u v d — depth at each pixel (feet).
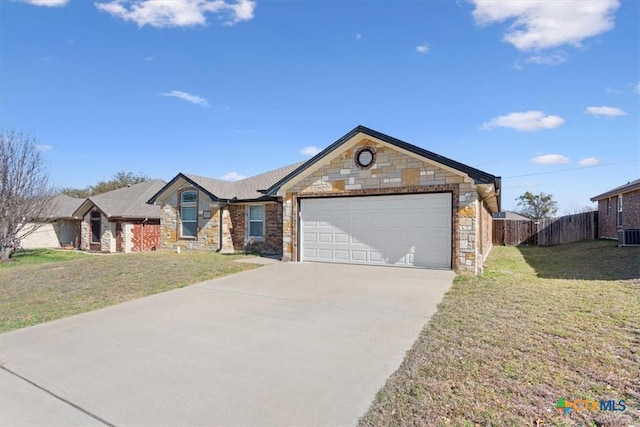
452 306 21.12
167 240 63.52
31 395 12.30
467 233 32.53
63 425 10.44
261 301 24.17
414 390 11.28
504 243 78.07
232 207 59.47
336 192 39.04
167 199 63.82
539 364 12.69
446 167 33.27
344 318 19.90
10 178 57.26
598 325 16.74
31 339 18.06
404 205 35.88
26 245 83.61
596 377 11.67
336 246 39.32
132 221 74.02
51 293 28.07
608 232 68.23
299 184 41.47
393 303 22.61
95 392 12.33
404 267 35.19
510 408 9.98
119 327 19.49
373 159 37.06
